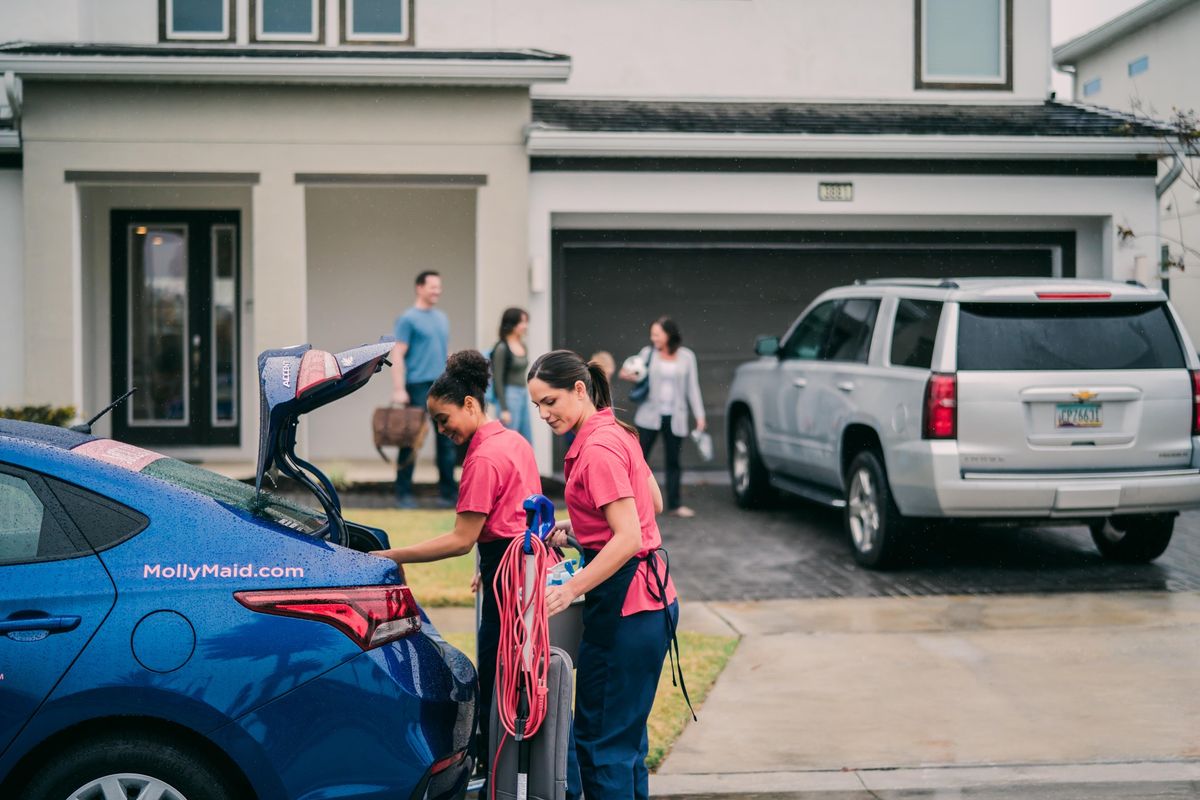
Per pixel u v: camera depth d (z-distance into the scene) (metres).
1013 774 5.16
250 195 13.70
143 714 3.59
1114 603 7.95
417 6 13.65
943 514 8.16
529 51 12.71
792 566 9.15
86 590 3.63
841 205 13.03
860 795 4.98
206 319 13.79
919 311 8.66
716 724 5.77
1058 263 13.93
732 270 13.67
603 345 13.54
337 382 4.02
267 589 3.71
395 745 3.72
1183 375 8.27
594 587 4.00
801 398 10.14
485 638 4.67
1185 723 5.73
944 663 6.69
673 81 14.07
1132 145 12.91
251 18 13.42
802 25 14.20
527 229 12.55
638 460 4.18
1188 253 17.50
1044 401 8.09
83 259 13.09
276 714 3.64
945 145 12.82
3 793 3.58
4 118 12.88
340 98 12.34
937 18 14.41
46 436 4.07
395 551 4.60
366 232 13.91
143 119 12.20
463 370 4.66
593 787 4.07
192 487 4.00
